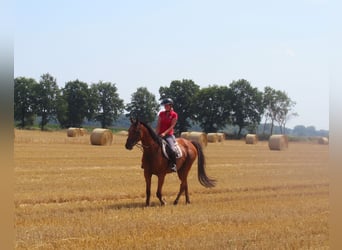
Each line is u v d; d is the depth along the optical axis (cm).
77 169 2270
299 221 1051
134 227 961
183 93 11362
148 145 1313
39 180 1803
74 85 11938
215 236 880
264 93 11019
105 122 12675
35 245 789
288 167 2684
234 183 1859
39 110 10956
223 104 11131
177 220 1047
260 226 991
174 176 2125
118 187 1659
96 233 898
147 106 12044
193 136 4891
